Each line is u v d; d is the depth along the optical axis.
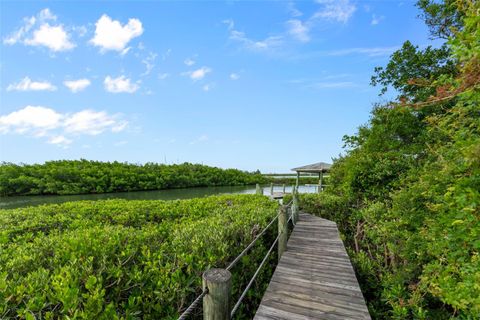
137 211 6.20
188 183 42.97
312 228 6.59
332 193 10.75
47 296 1.68
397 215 4.47
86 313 1.55
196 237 3.09
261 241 4.36
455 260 2.38
